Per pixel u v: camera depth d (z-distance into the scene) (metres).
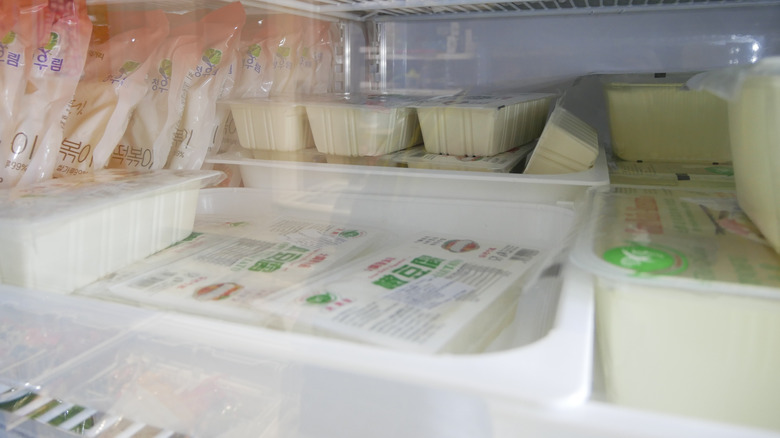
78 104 0.76
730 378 0.39
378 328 0.42
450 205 0.77
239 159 0.92
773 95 0.40
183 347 0.42
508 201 0.76
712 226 0.50
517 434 0.31
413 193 0.80
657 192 0.67
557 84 1.20
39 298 0.46
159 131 0.84
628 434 0.28
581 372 0.31
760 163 0.43
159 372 0.44
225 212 0.86
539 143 0.80
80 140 0.74
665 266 0.41
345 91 1.29
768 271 0.40
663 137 0.89
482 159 0.85
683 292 0.38
